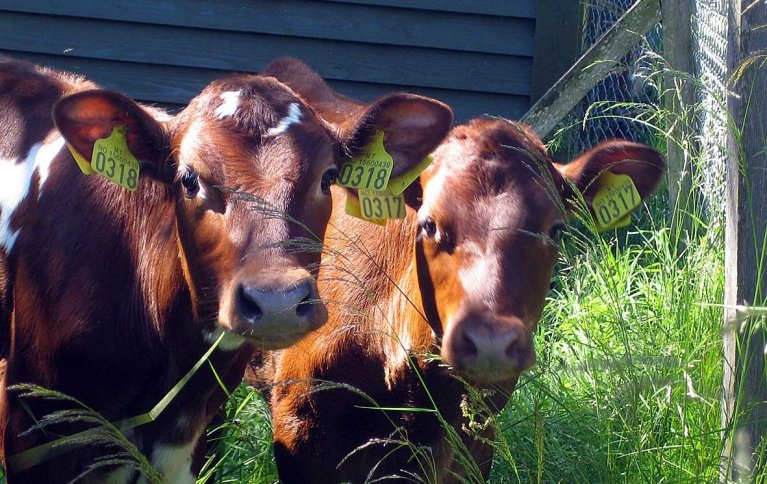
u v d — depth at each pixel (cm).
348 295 214
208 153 186
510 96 354
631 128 357
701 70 287
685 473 206
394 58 349
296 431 216
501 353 187
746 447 203
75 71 345
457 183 198
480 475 197
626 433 213
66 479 201
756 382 203
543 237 191
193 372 197
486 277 192
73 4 340
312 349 213
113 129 192
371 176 200
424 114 197
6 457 204
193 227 187
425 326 204
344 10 345
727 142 209
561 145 345
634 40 291
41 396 200
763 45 204
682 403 219
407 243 209
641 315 249
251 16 344
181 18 343
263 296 175
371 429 212
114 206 201
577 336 247
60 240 202
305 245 180
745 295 205
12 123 215
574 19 344
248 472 229
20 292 204
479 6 346
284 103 190
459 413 208
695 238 262
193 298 192
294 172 185
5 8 337
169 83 348
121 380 200
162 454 203
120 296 199
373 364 210
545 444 221
